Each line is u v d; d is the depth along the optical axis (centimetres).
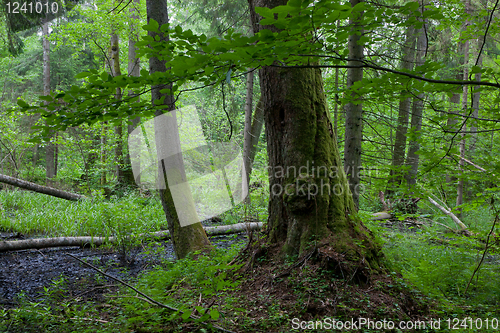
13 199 1045
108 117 287
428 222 761
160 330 273
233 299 329
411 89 300
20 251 682
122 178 1284
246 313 306
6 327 304
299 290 328
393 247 531
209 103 1127
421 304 327
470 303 356
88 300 425
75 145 1286
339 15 198
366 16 226
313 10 187
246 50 206
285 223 400
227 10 1084
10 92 1984
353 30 244
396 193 802
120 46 1562
